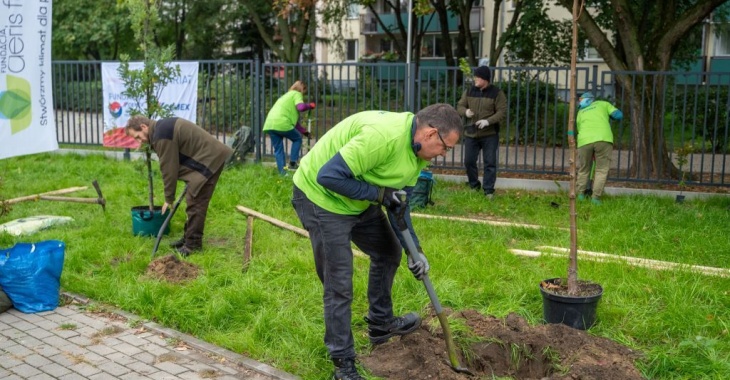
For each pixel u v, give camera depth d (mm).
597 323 4883
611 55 11562
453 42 35219
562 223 8219
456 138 3756
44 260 5422
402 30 24547
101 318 5258
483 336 4492
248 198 9305
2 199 7250
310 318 5051
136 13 7543
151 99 7625
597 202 9266
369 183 3873
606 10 17219
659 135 10938
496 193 10391
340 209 3947
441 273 5988
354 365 4082
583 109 9641
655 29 11906
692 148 10656
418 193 8922
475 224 7879
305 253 6570
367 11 37125
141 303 5348
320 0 24234
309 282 5777
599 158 9422
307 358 4441
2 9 6602
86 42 28391
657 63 11719
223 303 5168
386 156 3740
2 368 4348
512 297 5371
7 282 5355
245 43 28047
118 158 13383
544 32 20766
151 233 7328
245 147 12203
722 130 16078
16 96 6777
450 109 3766
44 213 8391
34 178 11031
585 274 5906
